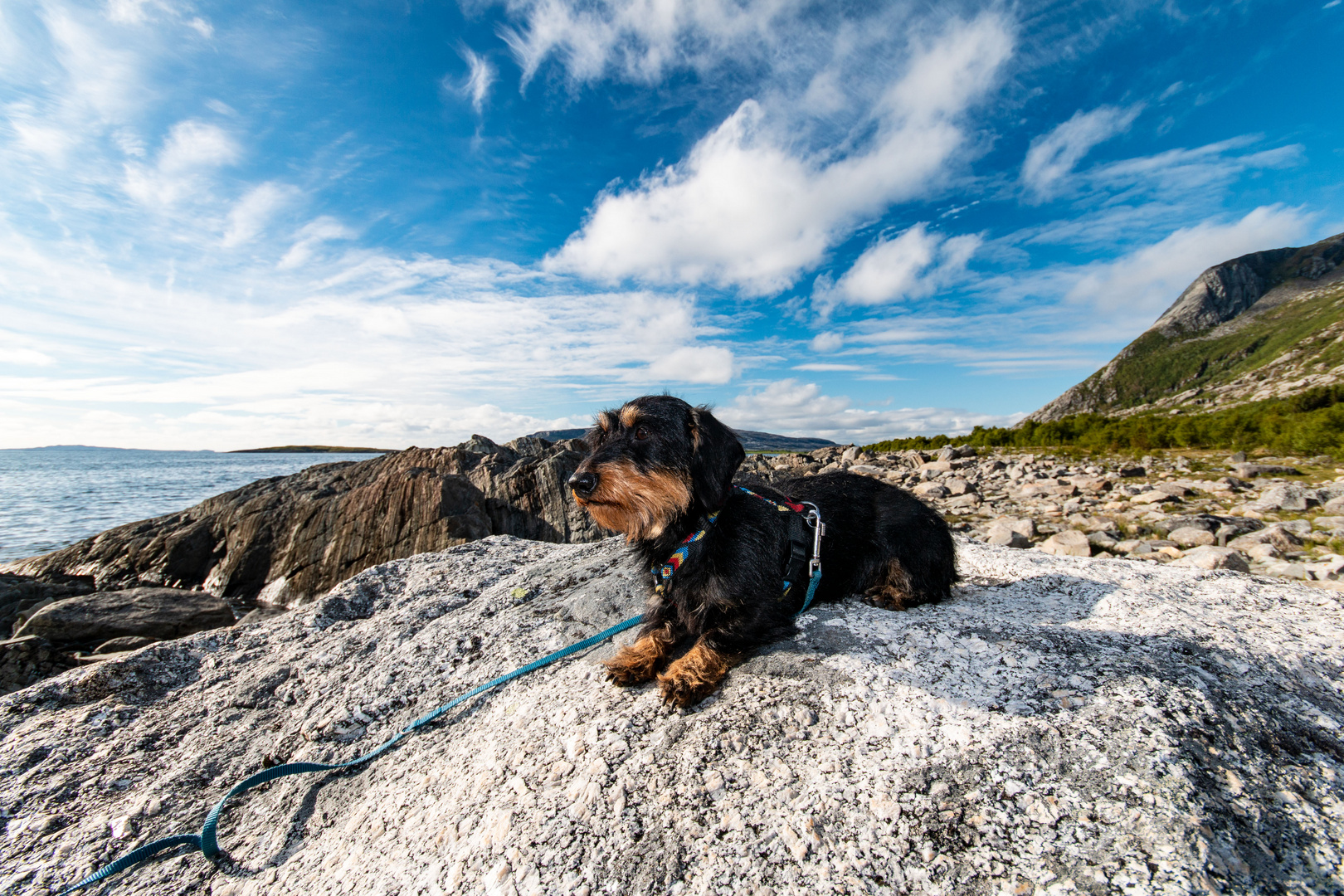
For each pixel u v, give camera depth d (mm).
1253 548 1467
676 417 580
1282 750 377
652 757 407
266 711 670
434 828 408
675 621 570
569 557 968
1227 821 321
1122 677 428
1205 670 455
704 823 352
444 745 519
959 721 400
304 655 771
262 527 2627
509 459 3225
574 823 368
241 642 845
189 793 555
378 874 392
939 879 305
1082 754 361
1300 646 507
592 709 483
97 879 459
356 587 953
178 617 1534
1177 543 1662
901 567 643
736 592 516
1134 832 311
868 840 328
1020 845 314
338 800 505
